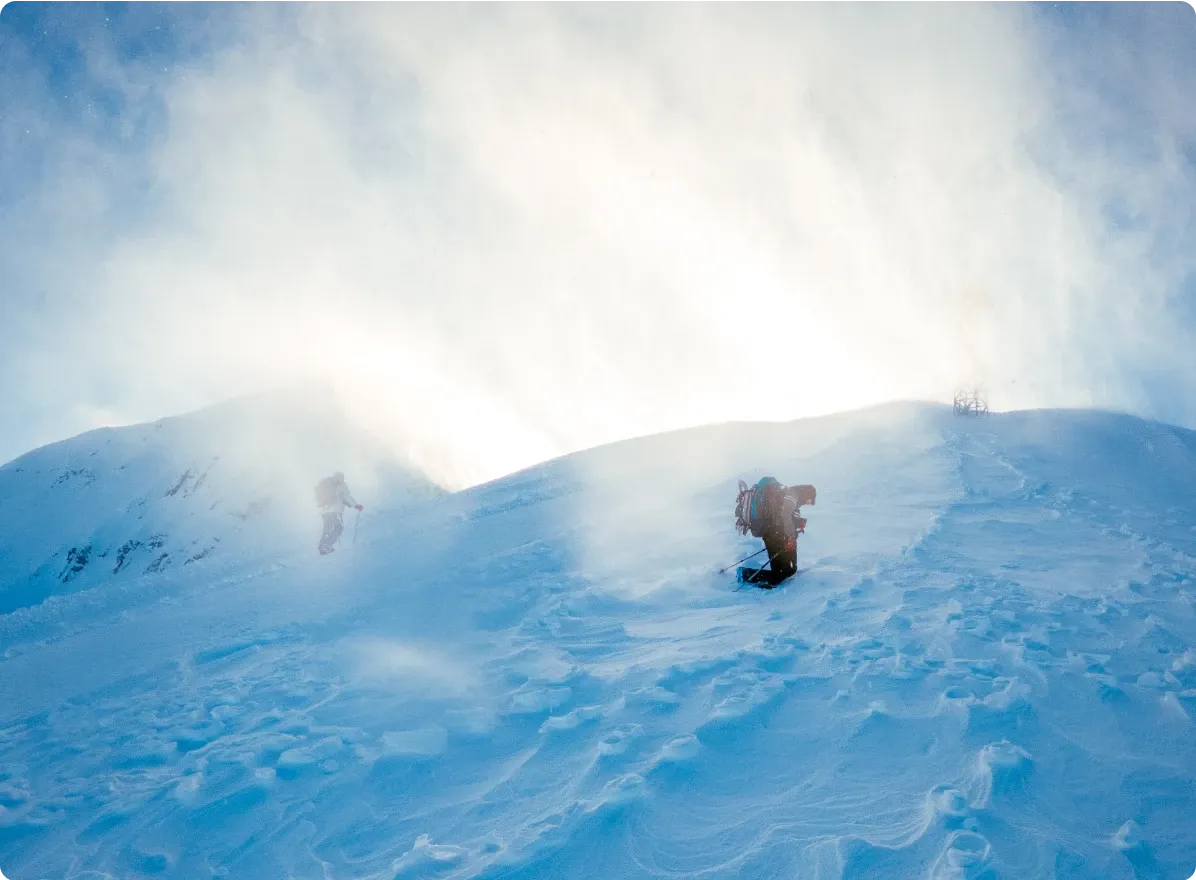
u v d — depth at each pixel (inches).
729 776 141.0
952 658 187.0
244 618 357.7
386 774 160.9
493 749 169.0
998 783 127.5
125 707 239.9
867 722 154.0
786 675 183.3
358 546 555.8
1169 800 122.6
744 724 159.3
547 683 201.6
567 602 291.7
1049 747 140.3
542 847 122.6
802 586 276.8
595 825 127.0
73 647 360.5
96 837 148.0
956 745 142.9
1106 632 204.7
